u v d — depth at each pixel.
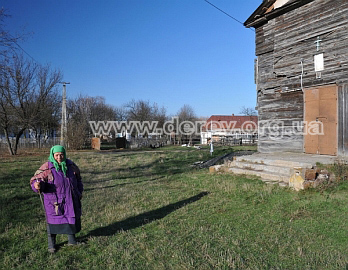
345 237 4.29
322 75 10.62
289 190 6.71
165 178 10.22
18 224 5.42
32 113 24.81
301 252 3.86
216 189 7.67
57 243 4.48
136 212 5.98
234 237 4.48
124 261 3.81
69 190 4.24
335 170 7.07
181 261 3.71
